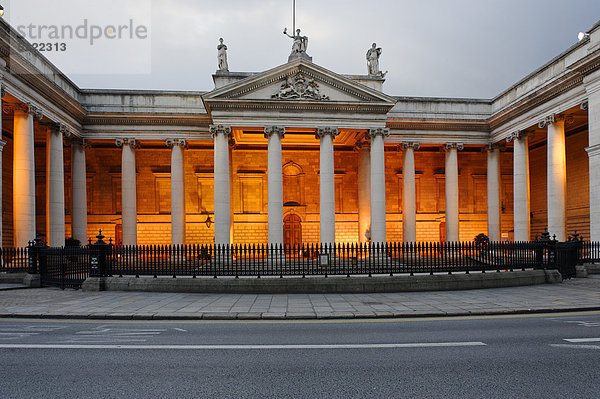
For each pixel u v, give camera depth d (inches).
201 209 1641.2
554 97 1189.1
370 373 280.5
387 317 494.3
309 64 1266.0
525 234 1338.6
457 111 1536.7
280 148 1272.1
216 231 1238.3
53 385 258.4
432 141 1505.9
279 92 1272.1
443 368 290.5
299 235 1674.5
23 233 1021.2
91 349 340.8
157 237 1624.0
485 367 292.7
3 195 1349.7
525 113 1315.2
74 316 492.4
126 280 711.7
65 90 1288.1
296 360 309.9
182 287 687.7
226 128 1255.5
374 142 1301.7
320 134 1283.2
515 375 276.1
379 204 1284.4
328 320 476.7
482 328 426.0
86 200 1517.0
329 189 1267.2
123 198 1396.4
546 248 818.8
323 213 1262.3
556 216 1175.0
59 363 303.0
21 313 500.1
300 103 1264.8
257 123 1268.5
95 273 728.3
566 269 846.5
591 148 1035.9
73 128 1320.1
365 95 1294.3
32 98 1060.5
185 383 261.9
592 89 1042.7
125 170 1400.1
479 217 1745.8
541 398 237.1
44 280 781.9
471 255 802.8
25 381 265.4
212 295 657.6
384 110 1301.7
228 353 328.8
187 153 1648.6
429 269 735.1
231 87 1239.5
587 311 534.6
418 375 276.4
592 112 1042.1
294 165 1688.0
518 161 1360.7
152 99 1444.4
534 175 1688.0
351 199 1691.7
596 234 1019.3
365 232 1425.9
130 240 1389.0
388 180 1728.6
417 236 1727.4
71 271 814.5
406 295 653.9
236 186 1648.6
